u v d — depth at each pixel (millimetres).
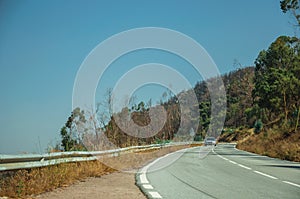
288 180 14266
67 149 16375
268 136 51062
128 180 13805
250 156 33250
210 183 12977
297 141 42125
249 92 99188
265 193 10797
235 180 14023
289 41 61406
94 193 10305
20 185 9516
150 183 12828
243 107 100750
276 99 56125
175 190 11172
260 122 74625
